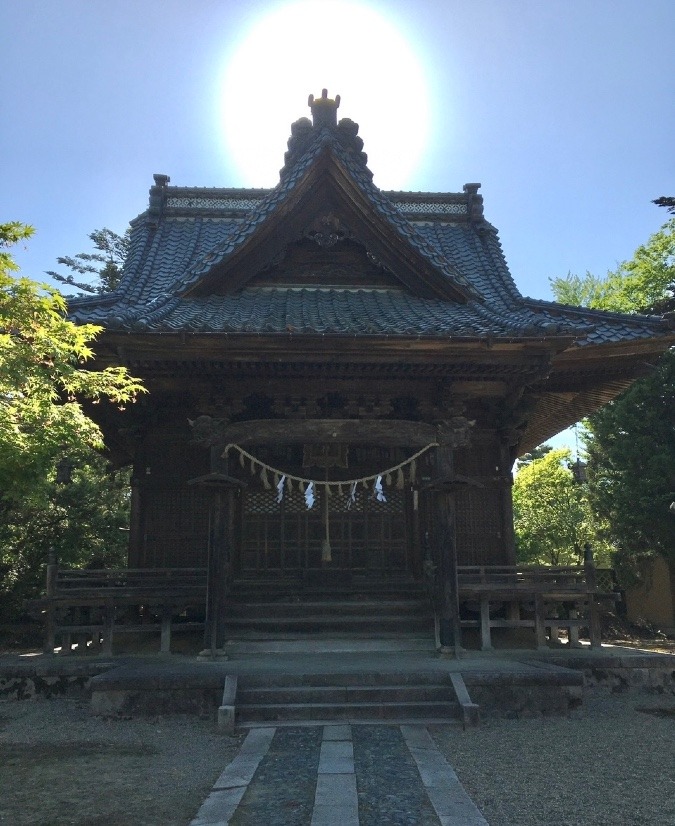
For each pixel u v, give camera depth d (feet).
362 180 45.44
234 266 44.83
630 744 23.95
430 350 36.76
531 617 43.93
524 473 109.50
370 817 16.42
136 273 50.80
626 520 75.46
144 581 40.34
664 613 81.25
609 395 48.44
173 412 43.96
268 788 18.70
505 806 17.47
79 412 29.22
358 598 41.27
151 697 28.12
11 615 61.16
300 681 28.66
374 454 43.93
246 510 42.96
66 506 67.10
